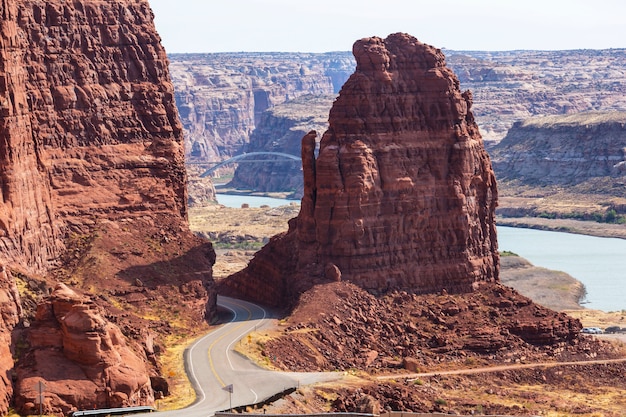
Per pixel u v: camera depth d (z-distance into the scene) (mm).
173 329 180625
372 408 150875
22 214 169125
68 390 130250
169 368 159125
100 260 187250
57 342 133375
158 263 194625
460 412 168875
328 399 155875
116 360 134125
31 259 171125
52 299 135500
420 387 179500
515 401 180250
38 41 193125
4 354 131125
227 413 133000
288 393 151125
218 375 156250
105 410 128875
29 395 128375
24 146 172625
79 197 195625
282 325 189625
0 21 165000
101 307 156125
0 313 134000
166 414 132750
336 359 183500
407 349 195375
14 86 169375
